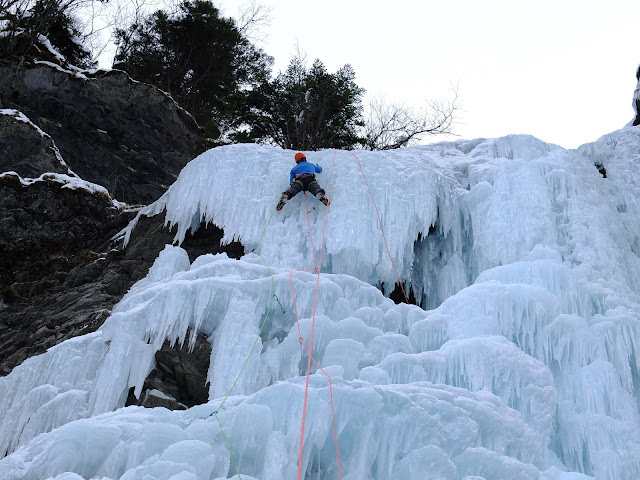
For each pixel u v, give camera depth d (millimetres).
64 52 18672
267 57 23016
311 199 9273
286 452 4930
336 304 7676
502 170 9727
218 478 4629
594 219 8977
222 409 5227
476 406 5656
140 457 4703
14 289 10227
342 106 17188
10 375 7754
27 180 11234
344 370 6672
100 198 11602
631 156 10148
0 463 4820
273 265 8727
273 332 7566
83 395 7129
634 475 6309
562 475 5750
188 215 9547
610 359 7199
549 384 6391
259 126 17703
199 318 7316
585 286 7926
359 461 5117
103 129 15141
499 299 7453
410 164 9805
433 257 9742
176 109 16188
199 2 21781
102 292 9531
